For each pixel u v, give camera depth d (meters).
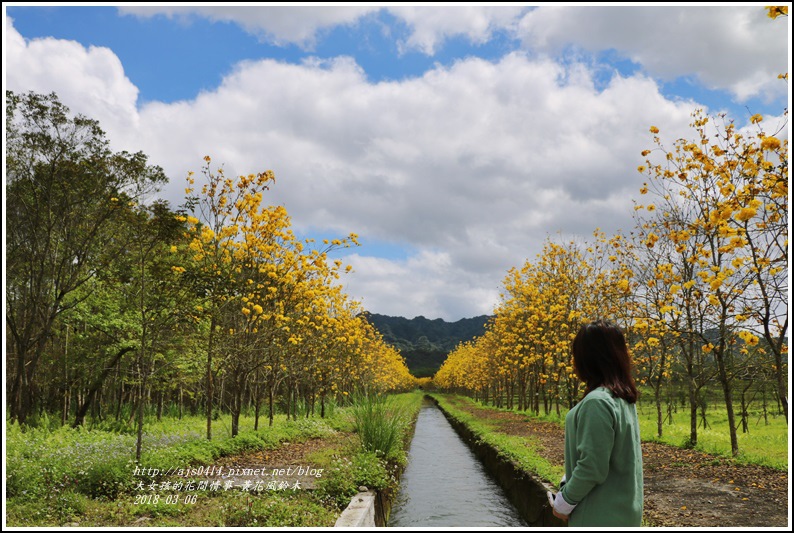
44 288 13.61
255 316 10.89
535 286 16.72
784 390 6.30
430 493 10.38
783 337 6.40
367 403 11.54
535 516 7.56
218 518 5.42
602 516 2.04
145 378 8.48
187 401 25.03
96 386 15.55
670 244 8.97
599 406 2.07
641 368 12.38
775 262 6.12
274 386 14.78
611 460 2.09
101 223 12.98
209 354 10.65
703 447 10.16
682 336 8.77
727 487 7.17
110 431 14.63
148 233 10.75
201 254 9.91
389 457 10.25
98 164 12.38
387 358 29.59
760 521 5.55
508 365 23.86
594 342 2.26
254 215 10.27
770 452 9.43
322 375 18.64
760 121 5.24
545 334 15.85
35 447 8.77
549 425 17.12
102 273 13.22
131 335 13.27
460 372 41.75
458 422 22.91
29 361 13.45
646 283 9.77
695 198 7.12
